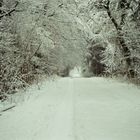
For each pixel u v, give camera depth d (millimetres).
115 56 22078
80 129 7789
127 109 10422
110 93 15180
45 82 21922
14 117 9711
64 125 8242
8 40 13883
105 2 21812
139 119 8859
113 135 7215
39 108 10992
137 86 18234
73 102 12141
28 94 14914
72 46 25469
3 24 14352
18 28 15953
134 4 17328
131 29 18828
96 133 7398
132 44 19672
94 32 24406
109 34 22391
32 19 17109
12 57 14727
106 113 9789
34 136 7324
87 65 44219
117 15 21984
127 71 21891
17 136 7477
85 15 22562
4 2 14508
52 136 7223
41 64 22156
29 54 17984
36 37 18312
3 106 11711
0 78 13594
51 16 19562
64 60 31281
